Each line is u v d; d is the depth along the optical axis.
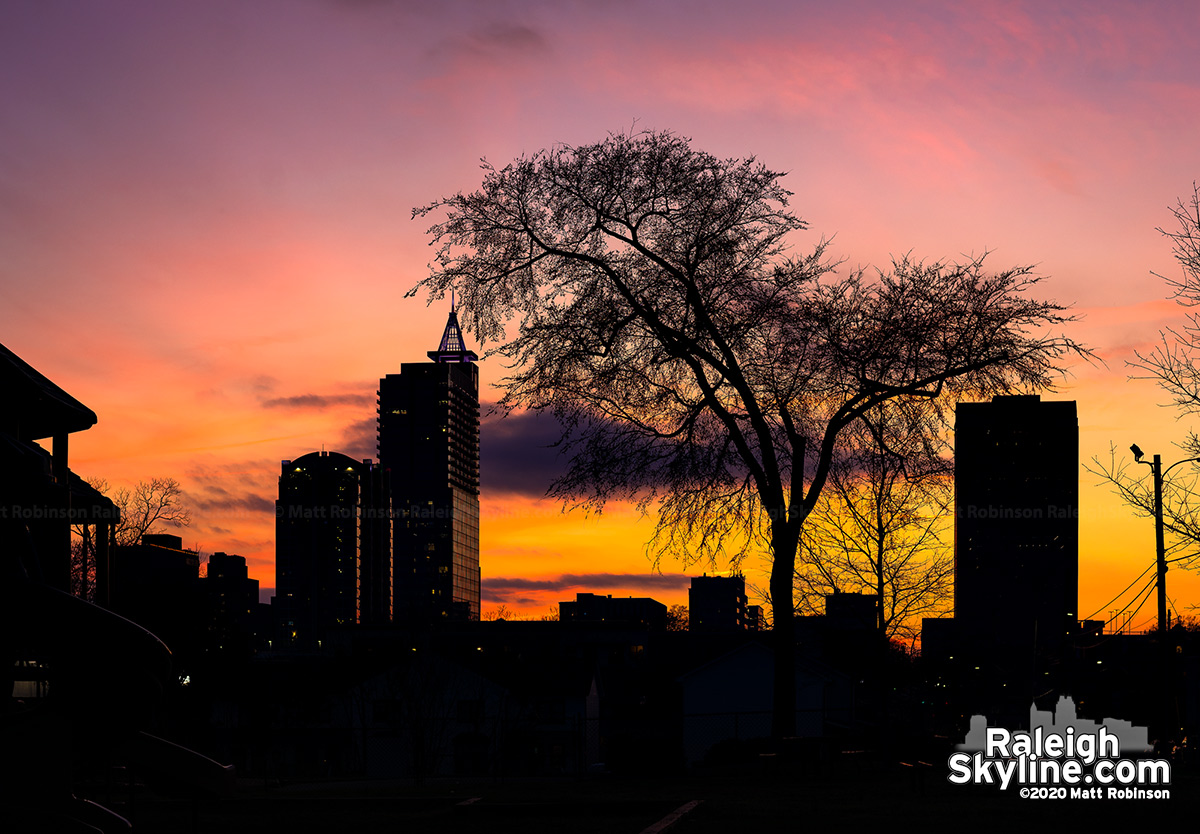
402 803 16.48
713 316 26.42
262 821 13.95
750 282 26.36
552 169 27.44
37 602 9.68
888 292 26.30
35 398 15.69
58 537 15.64
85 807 9.50
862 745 31.06
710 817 13.10
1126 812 13.21
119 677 9.70
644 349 26.80
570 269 27.72
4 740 9.36
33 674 13.46
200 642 67.44
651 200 26.97
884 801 15.19
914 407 26.36
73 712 9.55
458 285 27.95
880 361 25.56
